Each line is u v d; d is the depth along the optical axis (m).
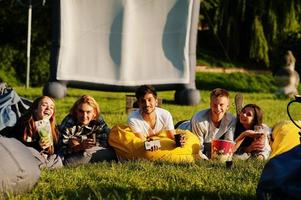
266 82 37.97
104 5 22.83
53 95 22.66
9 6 34.38
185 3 22.97
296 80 28.77
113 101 23.95
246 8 38.84
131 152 10.46
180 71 23.02
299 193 6.32
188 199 7.29
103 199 7.07
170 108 21.55
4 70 34.41
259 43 38.44
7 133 10.12
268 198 6.46
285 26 37.84
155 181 8.16
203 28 42.78
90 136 10.50
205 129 10.90
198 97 22.95
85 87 23.03
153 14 23.00
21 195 7.12
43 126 9.83
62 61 22.77
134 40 22.92
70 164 10.11
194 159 10.43
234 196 7.35
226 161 9.55
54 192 7.48
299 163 6.42
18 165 7.02
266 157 10.73
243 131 10.89
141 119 10.77
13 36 34.91
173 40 23.06
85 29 22.84
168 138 10.62
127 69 22.88
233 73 39.16
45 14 34.44
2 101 10.39
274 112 20.94
